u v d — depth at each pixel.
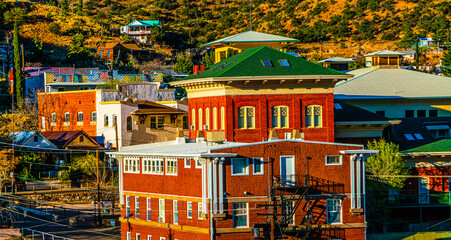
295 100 168.50
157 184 148.12
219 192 135.12
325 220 141.00
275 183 137.75
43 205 198.62
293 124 168.25
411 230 168.12
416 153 181.62
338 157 142.38
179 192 142.88
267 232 136.75
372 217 168.88
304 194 138.62
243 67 169.12
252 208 136.88
